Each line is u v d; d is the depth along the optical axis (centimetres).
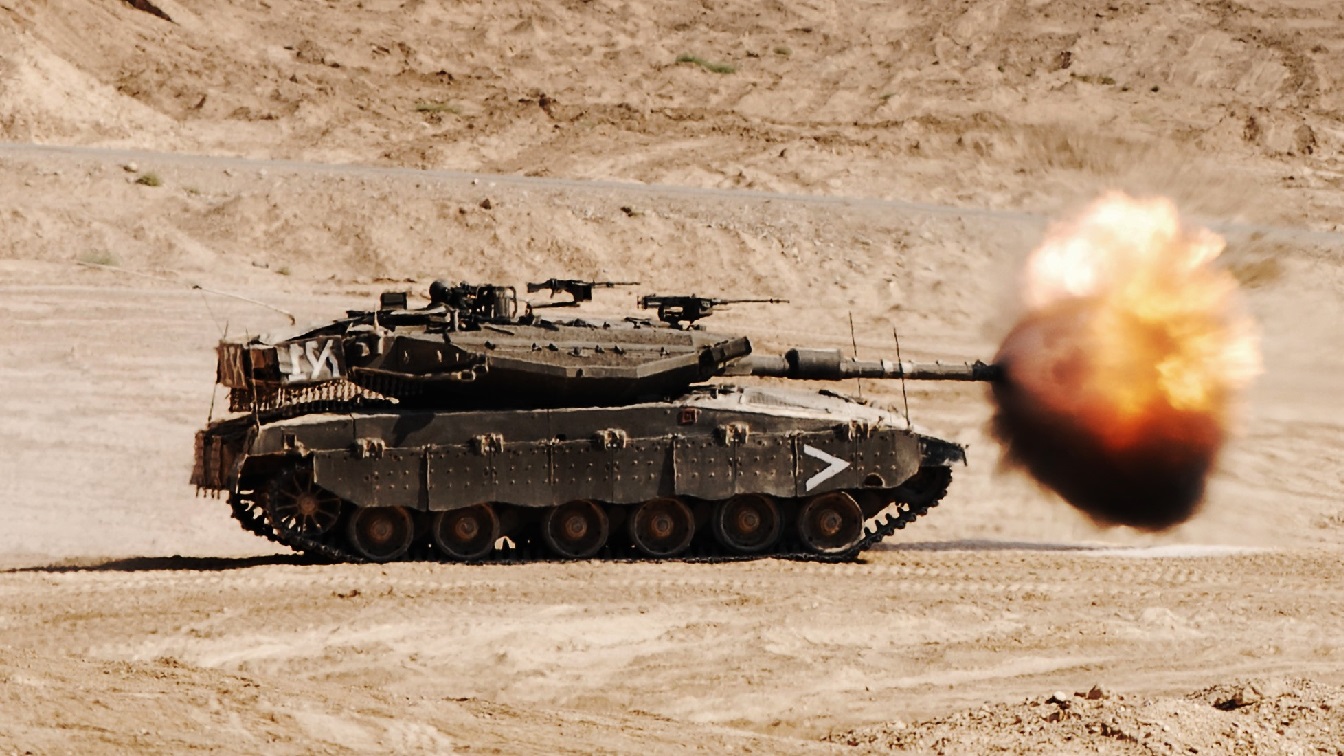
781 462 10000
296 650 7944
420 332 9975
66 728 5606
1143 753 5862
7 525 11719
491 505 9912
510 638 8156
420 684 7456
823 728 6919
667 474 9938
